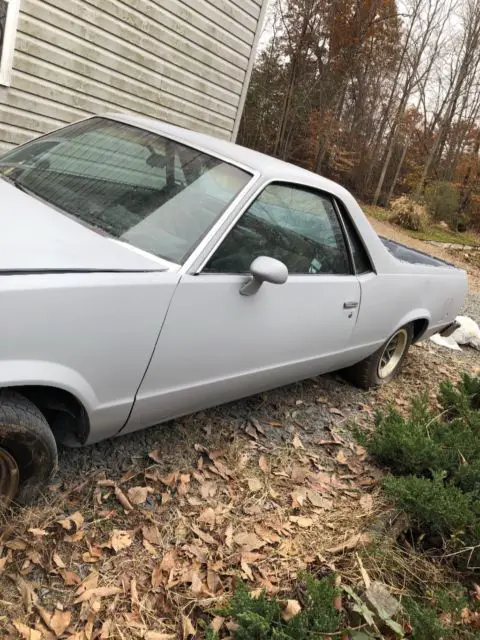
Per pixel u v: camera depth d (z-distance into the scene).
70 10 6.56
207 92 8.90
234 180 2.91
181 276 2.49
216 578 2.45
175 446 3.23
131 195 2.79
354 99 32.00
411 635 2.34
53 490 2.63
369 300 3.88
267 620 2.06
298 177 3.21
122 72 7.52
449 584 2.79
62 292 2.05
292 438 3.75
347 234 3.64
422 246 18.31
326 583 2.27
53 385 2.12
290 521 2.93
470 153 33.53
